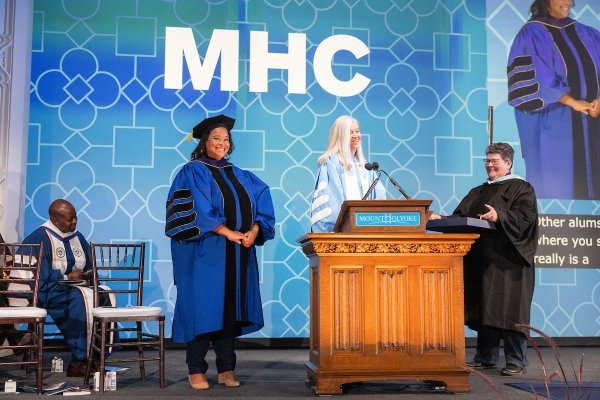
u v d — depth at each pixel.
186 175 4.02
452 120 6.62
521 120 6.67
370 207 3.68
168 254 6.26
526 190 4.61
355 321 3.61
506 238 4.47
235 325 4.06
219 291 3.85
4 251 4.61
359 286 3.62
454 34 6.70
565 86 6.72
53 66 6.28
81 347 4.53
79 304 4.61
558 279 6.54
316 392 3.55
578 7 6.82
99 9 6.37
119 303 6.13
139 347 4.23
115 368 4.71
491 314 4.43
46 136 6.22
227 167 4.17
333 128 4.61
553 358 5.47
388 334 3.62
